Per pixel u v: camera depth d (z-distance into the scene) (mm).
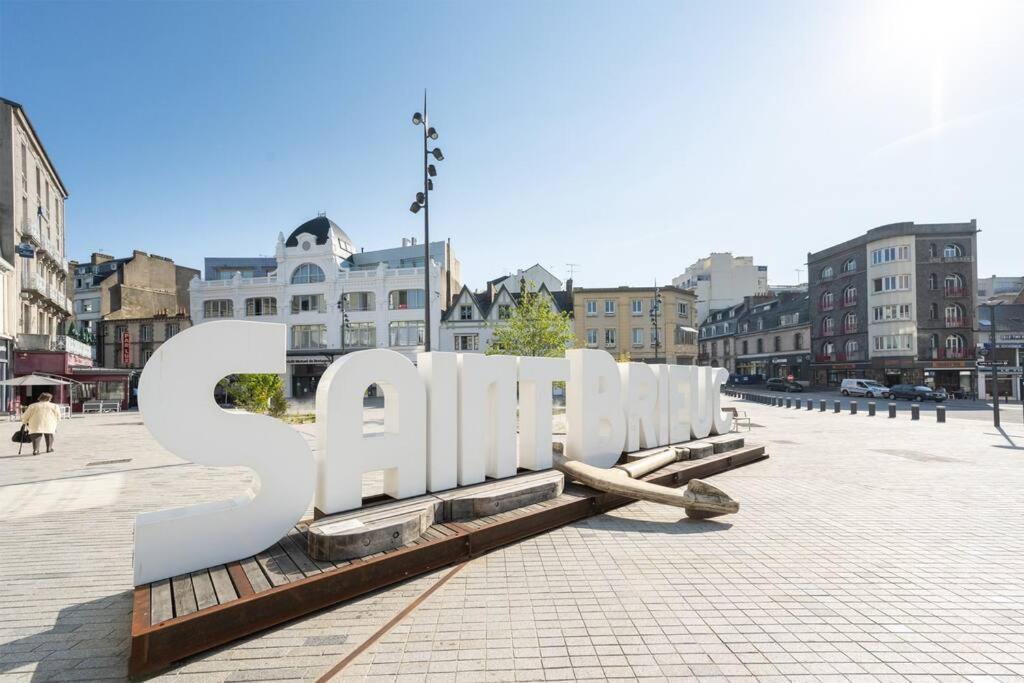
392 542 4309
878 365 42531
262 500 4145
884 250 42562
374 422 18703
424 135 14719
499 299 42219
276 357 4305
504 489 5645
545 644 3303
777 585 4227
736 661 3111
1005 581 4301
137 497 7363
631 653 3201
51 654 3236
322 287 41812
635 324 46500
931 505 6746
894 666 3064
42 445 13352
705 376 10445
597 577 4387
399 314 40844
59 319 35406
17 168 27188
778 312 55375
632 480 6320
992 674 2982
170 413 3789
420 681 2900
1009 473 8883
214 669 3010
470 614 3715
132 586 4281
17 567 4688
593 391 7340
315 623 3549
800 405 28094
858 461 10133
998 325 26172
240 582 3602
